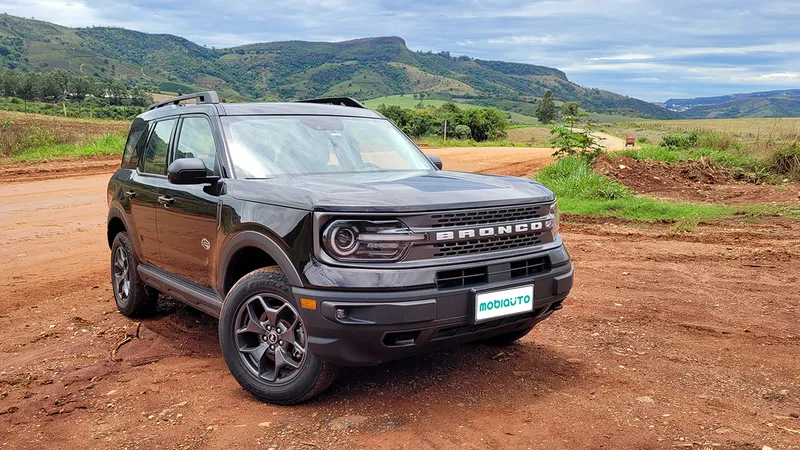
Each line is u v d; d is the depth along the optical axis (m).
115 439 3.46
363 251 3.42
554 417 3.60
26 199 13.69
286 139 4.68
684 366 4.52
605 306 6.11
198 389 4.13
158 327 5.57
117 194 5.84
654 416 3.63
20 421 3.72
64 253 8.66
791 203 13.16
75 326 5.60
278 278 3.71
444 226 3.57
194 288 4.68
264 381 3.86
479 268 3.66
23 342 5.18
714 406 3.80
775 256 8.31
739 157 19.78
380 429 3.44
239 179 4.25
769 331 5.36
